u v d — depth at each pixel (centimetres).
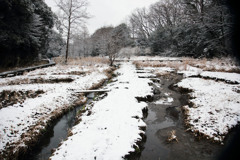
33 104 680
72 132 480
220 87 816
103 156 344
